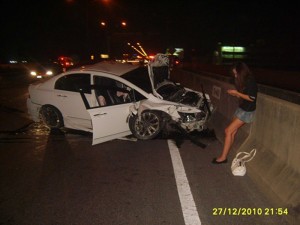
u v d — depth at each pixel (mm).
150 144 7258
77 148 7012
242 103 5430
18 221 4109
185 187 4977
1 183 5234
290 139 4438
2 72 29203
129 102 7461
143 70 8680
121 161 6184
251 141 5871
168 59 8750
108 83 8070
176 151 6750
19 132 8336
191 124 7699
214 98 9211
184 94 8445
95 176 5477
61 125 8359
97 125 6895
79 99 7934
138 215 4188
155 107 7402
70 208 4398
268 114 5223
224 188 4918
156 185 5074
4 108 11758
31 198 4711
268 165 4914
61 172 5668
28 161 6234
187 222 4004
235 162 5398
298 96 14648
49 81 8531
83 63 23484
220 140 7527
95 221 4066
